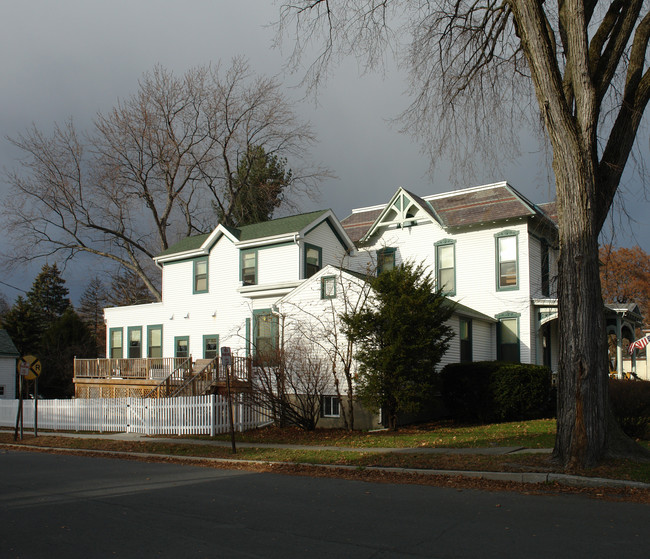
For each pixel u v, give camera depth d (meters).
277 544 6.75
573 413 10.84
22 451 18.48
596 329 10.91
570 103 12.09
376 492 9.96
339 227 28.72
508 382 19.48
